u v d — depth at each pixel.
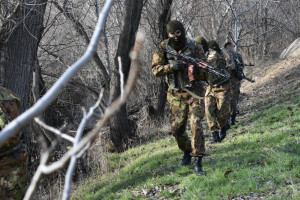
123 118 9.68
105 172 7.15
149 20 11.00
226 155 5.84
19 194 2.36
